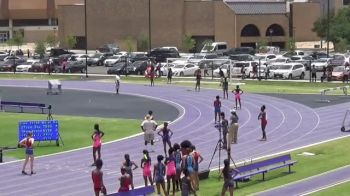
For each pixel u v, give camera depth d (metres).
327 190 40.47
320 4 194.62
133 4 186.62
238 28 179.50
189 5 182.88
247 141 59.78
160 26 184.12
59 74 132.62
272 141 59.59
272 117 73.81
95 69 144.38
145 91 102.38
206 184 42.72
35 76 130.12
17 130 67.94
